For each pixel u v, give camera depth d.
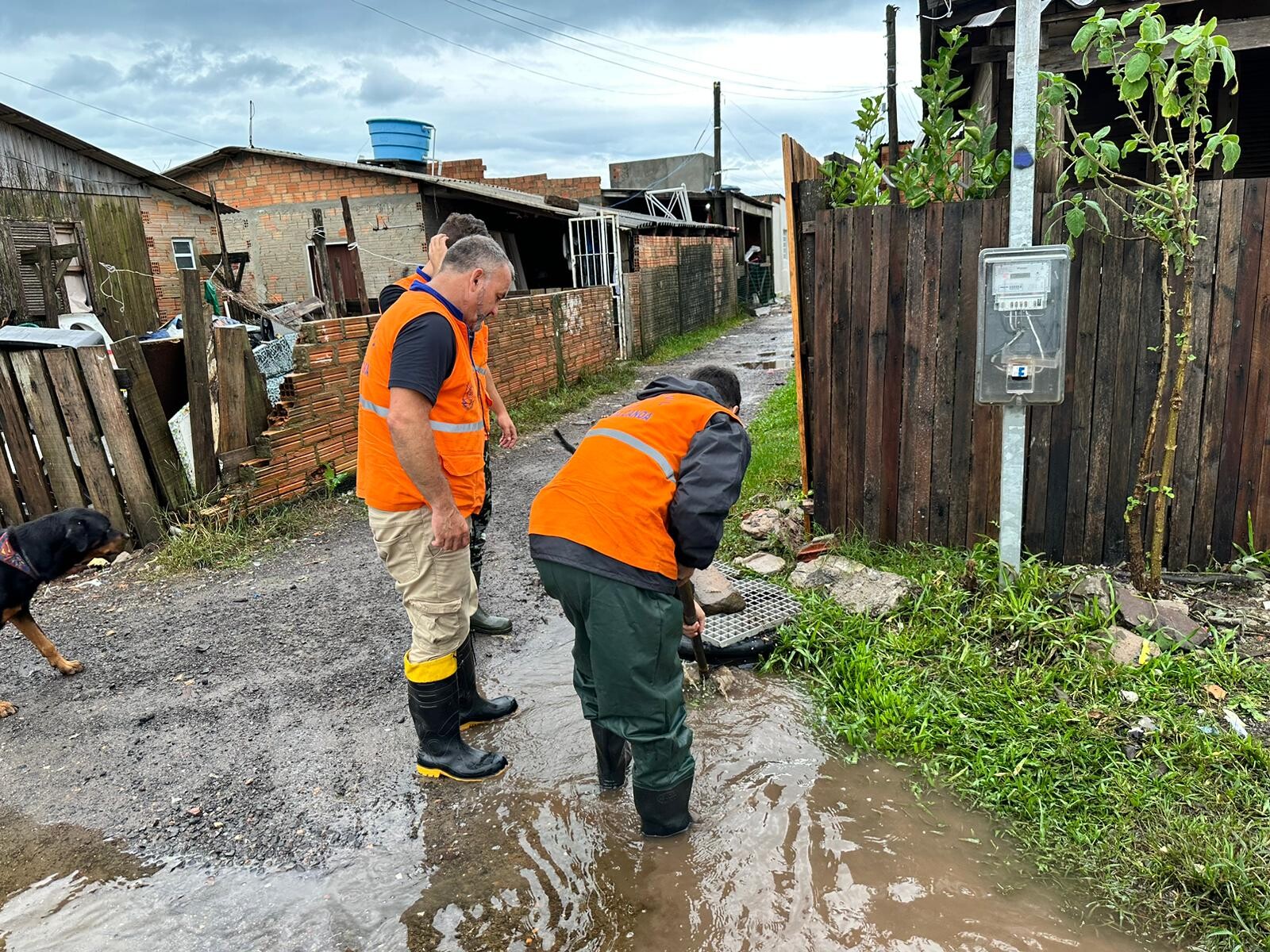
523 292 13.73
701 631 3.11
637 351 14.19
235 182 14.54
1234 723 2.75
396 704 3.32
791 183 4.09
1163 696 2.92
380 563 4.82
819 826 2.54
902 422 4.07
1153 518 3.64
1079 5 4.33
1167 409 3.63
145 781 2.88
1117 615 3.35
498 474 6.85
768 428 7.49
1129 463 3.74
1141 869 2.27
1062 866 2.33
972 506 4.00
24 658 3.77
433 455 2.46
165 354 5.40
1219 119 7.36
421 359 2.41
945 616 3.50
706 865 2.41
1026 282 3.26
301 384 5.70
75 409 4.87
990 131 3.88
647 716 2.32
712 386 2.60
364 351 6.38
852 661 3.32
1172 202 3.22
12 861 2.52
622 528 2.25
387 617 4.09
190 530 5.03
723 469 2.26
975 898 2.24
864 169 4.21
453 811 2.69
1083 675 3.06
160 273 10.72
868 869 2.36
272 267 14.80
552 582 2.34
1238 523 3.71
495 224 15.93
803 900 2.26
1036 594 3.53
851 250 3.99
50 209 9.00
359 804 2.73
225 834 2.61
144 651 3.80
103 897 2.36
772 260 30.83
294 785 2.83
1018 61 3.20
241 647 3.82
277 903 2.32
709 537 2.25
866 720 3.00
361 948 2.15
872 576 3.82
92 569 4.86
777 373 11.77
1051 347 3.30
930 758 2.83
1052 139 3.42
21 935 2.23
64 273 8.33
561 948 2.14
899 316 3.96
